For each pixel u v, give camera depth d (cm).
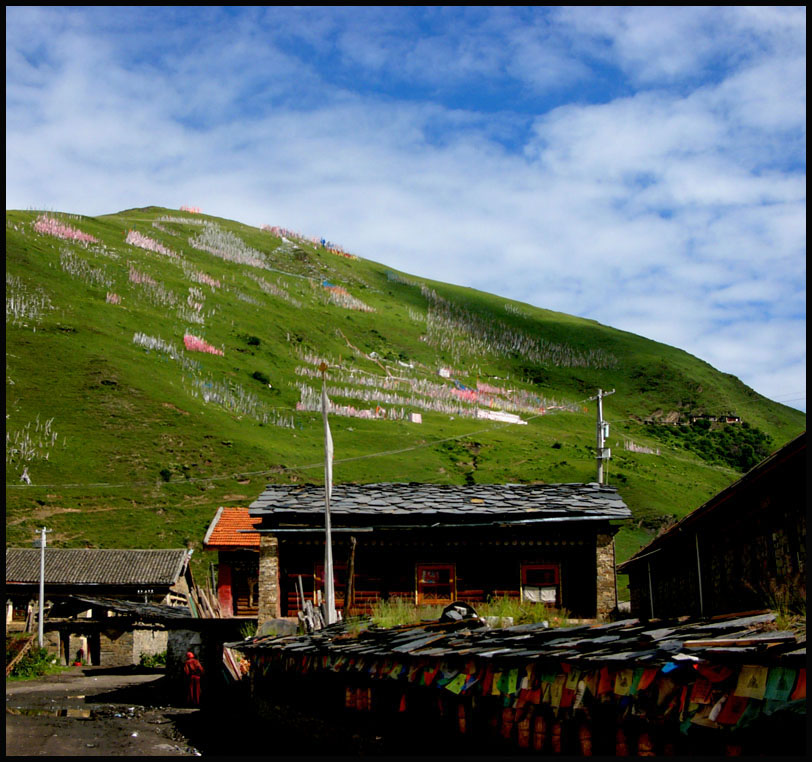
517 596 2556
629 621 1229
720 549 1991
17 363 13550
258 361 18625
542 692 1095
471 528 2575
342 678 1748
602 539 2517
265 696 2295
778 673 805
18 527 9481
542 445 15262
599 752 1062
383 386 19588
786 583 1512
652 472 14062
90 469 11200
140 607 4144
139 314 18238
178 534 9956
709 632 1011
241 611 4178
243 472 12019
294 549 2672
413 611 2155
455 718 1347
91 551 6919
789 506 1501
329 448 2458
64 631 5256
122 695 3198
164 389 14225
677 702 911
